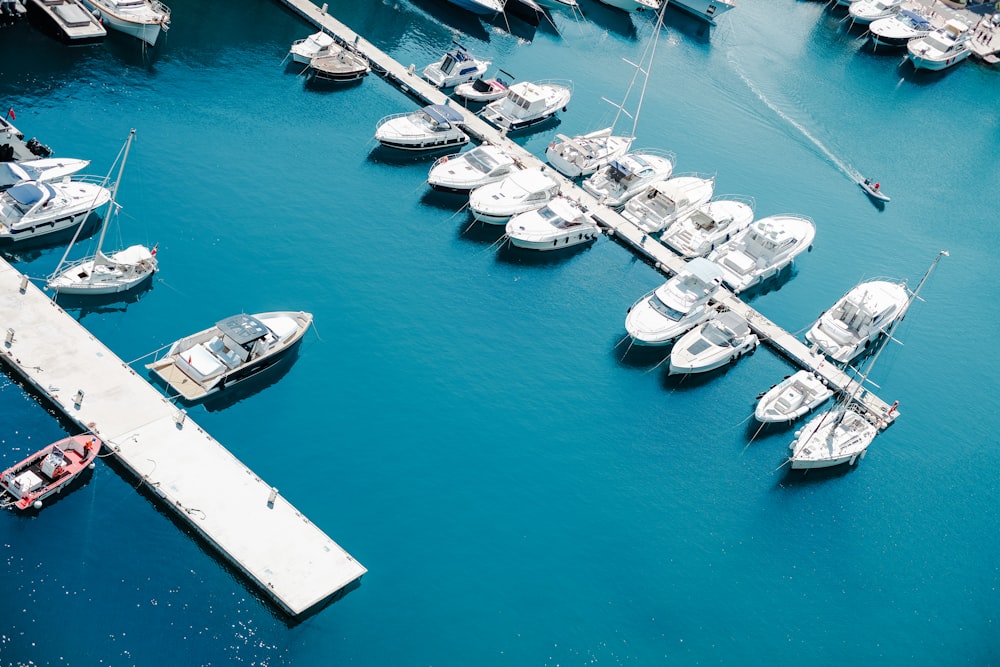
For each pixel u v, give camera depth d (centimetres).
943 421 9388
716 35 13938
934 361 9981
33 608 6431
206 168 9812
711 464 8431
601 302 9625
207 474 7281
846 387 9319
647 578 7512
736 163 11781
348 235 9588
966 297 10788
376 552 7231
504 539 7525
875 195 11750
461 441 8112
